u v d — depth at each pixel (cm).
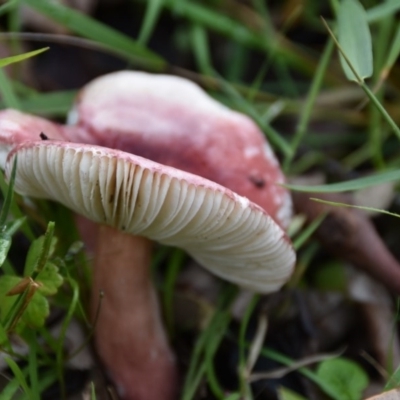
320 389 31
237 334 33
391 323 33
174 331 33
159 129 32
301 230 33
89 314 31
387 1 32
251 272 31
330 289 34
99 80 33
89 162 26
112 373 31
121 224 29
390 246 35
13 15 36
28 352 30
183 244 30
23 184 29
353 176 36
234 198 27
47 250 28
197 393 31
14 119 29
